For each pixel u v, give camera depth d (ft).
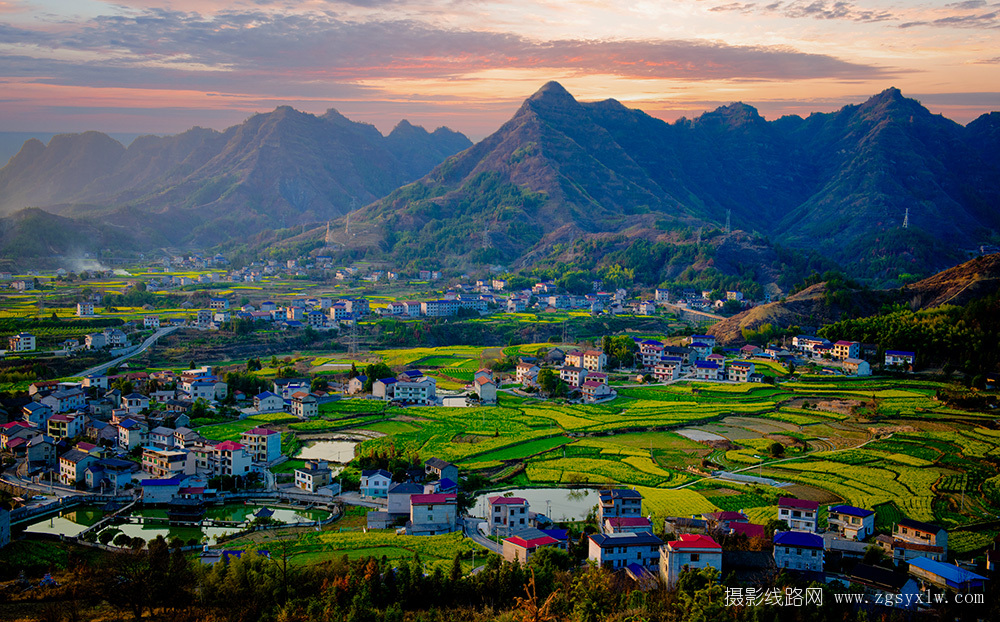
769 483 632.79
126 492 606.55
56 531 538.47
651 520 528.63
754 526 497.05
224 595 410.93
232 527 545.44
